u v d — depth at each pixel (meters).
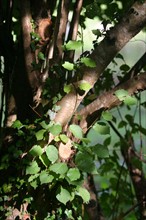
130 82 1.78
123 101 1.72
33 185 1.76
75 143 1.75
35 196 1.83
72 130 1.70
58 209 1.82
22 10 1.85
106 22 1.82
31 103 1.89
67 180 1.67
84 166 1.67
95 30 1.78
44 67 1.87
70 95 1.76
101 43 1.73
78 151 1.79
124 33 1.71
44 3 1.92
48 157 1.68
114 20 1.87
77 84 1.74
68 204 1.82
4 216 1.87
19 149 1.88
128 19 1.70
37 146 1.73
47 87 1.85
